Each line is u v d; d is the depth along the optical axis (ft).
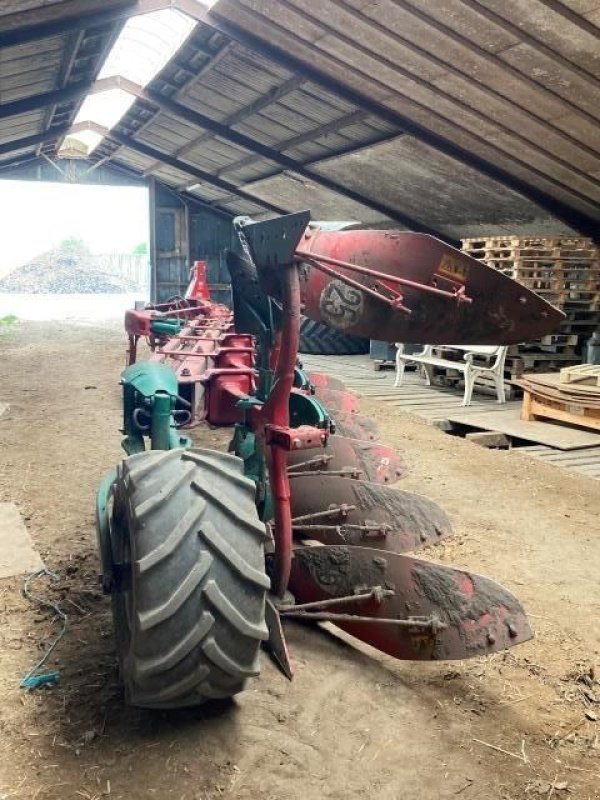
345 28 23.11
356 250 9.06
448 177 30.58
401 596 8.70
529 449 20.67
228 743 7.14
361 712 7.80
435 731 7.58
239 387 15.28
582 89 20.54
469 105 24.08
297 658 8.77
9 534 12.49
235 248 10.77
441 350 30.25
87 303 92.07
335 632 9.55
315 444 8.18
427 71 23.27
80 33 26.89
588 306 28.48
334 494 10.96
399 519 10.68
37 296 115.14
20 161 59.52
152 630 6.35
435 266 8.69
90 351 40.42
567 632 9.95
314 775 6.80
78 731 7.25
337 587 9.15
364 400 27.22
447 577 8.54
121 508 7.73
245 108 35.83
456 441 21.34
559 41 18.93
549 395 22.40
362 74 25.43
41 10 22.07
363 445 12.60
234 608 6.56
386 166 33.17
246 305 10.84
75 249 158.81
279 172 43.75
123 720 7.43
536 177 26.78
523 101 22.41
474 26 19.80
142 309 23.57
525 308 8.50
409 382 32.04
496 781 6.86
